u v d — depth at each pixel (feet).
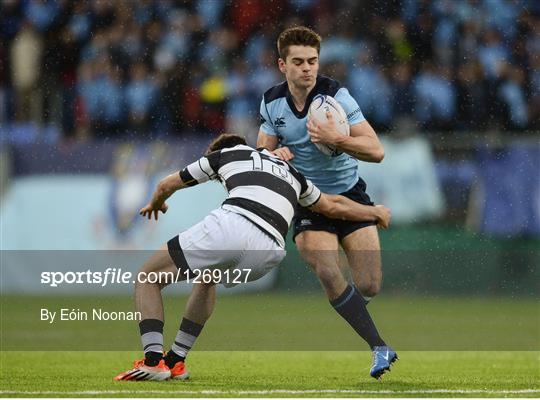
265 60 162.50
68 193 140.87
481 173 140.97
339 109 66.95
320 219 68.80
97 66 161.79
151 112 158.81
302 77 66.13
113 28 166.81
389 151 140.36
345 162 70.49
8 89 161.99
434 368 76.69
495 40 164.96
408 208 139.95
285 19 166.40
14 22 167.53
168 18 166.71
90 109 159.33
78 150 141.79
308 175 70.54
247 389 60.59
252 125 155.84
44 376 68.33
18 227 141.08
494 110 159.33
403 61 160.97
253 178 63.31
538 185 141.59
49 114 159.84
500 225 140.77
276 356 85.05
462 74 160.45
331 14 165.07
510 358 84.58
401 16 164.25
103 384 62.75
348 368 76.23
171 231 137.28
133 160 140.26
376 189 139.54
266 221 62.54
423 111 156.87
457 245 139.64
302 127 68.39
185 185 65.10
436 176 140.67
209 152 66.64
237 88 159.22
